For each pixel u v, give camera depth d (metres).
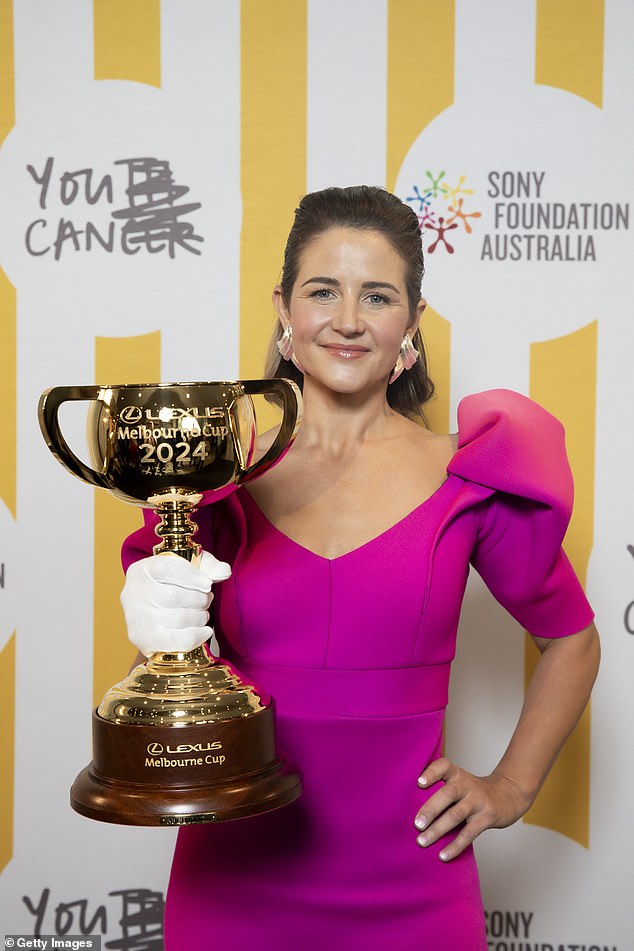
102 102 1.84
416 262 1.29
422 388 1.48
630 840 1.87
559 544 1.29
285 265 1.32
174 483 1.02
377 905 1.21
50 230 1.85
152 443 0.99
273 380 1.06
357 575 1.21
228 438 1.01
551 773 1.87
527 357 1.83
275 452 1.05
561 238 1.83
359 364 1.23
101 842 1.90
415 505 1.26
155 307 1.86
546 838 1.88
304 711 1.22
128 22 1.83
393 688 1.22
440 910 1.22
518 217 1.83
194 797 0.97
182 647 1.04
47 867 1.91
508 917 1.88
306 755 1.22
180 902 1.26
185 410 1.00
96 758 1.03
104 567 1.88
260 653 1.24
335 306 1.23
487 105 1.82
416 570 1.21
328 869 1.21
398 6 1.82
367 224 1.24
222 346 1.86
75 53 1.84
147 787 0.98
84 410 1.86
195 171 1.84
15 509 1.88
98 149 1.84
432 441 1.34
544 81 1.82
